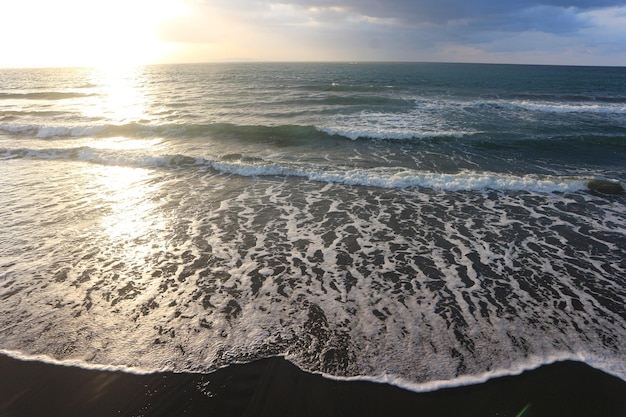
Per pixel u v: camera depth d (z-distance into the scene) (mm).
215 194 8938
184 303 4738
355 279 5336
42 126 15648
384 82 41469
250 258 5949
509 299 4828
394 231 6969
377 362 3775
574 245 6402
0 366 3736
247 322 4371
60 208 7945
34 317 4430
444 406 3320
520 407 3305
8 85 42062
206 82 44000
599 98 27594
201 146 13555
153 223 7277
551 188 9094
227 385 3543
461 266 5707
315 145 13656
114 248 6227
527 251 6188
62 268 5555
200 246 6355
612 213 7762
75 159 11891
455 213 7816
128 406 3346
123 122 17156
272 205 8266
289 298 4859
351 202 8430
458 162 11492
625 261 5855
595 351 3902
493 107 21797
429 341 4043
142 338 4102
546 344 4004
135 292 4965
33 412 3289
